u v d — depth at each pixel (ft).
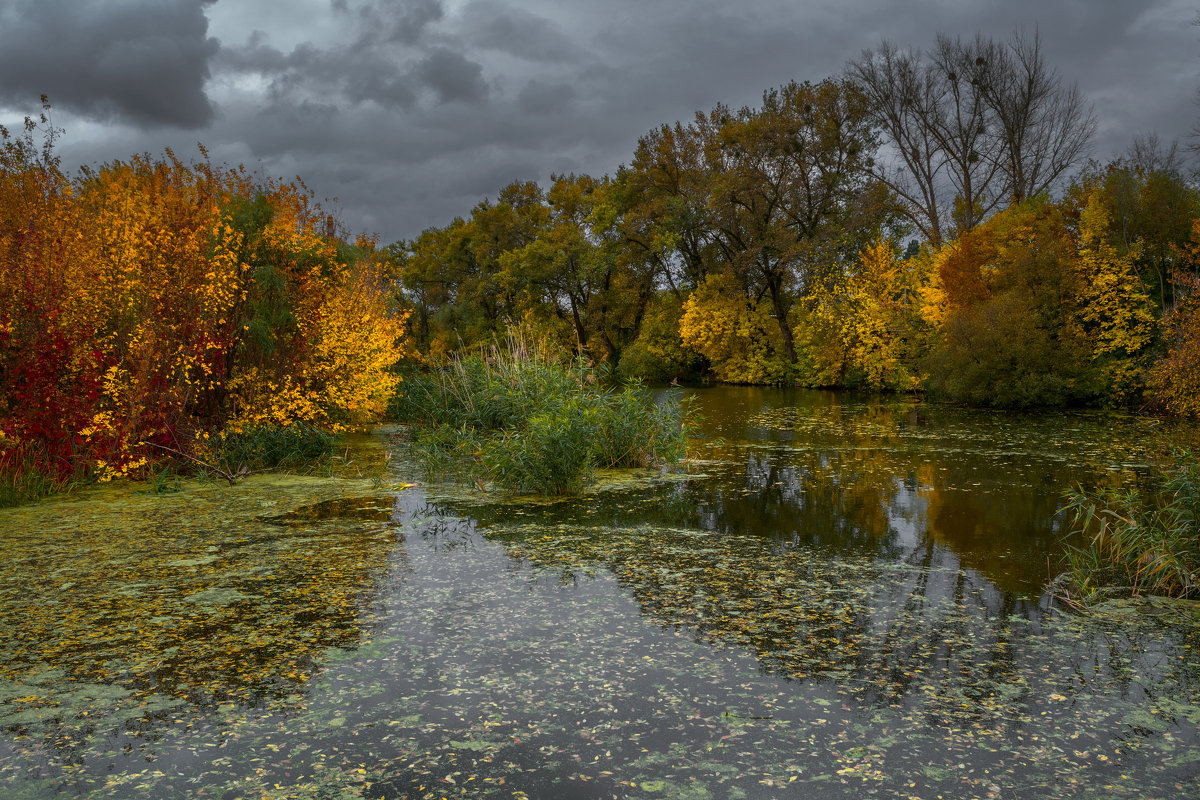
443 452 35.01
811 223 100.17
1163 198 61.26
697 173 106.83
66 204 30.22
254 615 15.38
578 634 14.34
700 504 26.53
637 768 9.79
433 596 16.53
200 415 34.06
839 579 17.89
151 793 9.25
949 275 70.44
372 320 42.39
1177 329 51.55
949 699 11.71
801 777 9.58
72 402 28.45
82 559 19.45
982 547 20.86
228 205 35.04
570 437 28.86
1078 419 54.08
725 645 13.83
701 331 106.93
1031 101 94.68
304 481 30.94
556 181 138.41
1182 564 17.60
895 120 98.68
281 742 10.47
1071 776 9.59
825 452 39.22
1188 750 10.21
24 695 11.91
